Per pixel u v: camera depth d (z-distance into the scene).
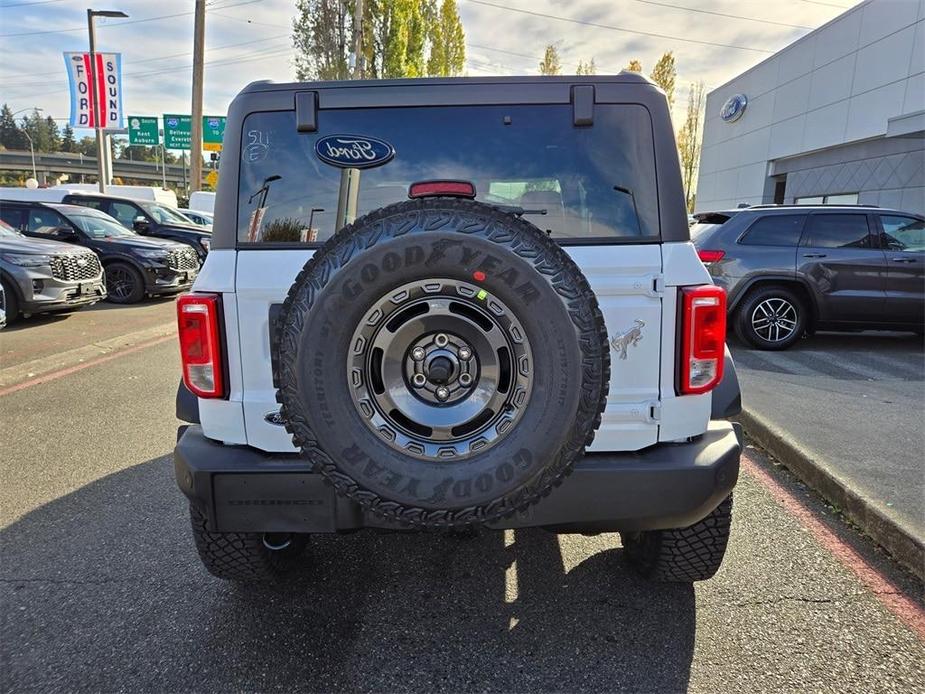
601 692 2.12
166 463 4.04
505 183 2.22
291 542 2.71
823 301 7.27
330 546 3.07
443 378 1.83
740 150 21.84
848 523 3.29
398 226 1.79
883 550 3.01
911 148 13.88
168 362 6.80
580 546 3.08
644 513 2.05
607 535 3.20
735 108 21.97
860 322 7.33
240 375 2.14
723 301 2.11
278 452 2.15
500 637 2.40
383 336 1.82
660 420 2.13
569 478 2.03
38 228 10.95
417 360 1.84
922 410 4.94
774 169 19.80
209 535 2.44
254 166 2.21
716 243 7.52
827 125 16.80
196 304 2.10
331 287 1.77
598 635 2.41
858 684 2.14
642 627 2.45
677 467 2.04
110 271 10.84
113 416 4.96
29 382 5.95
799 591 2.68
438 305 1.81
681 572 2.54
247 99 2.22
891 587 2.71
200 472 2.06
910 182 13.91
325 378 1.80
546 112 2.20
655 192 2.14
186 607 2.57
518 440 1.81
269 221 2.19
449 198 1.88
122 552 2.99
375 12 27.56
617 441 2.14
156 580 2.76
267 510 2.07
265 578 2.64
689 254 2.11
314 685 2.15
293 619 2.50
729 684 2.14
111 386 5.83
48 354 6.75
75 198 13.46
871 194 15.20
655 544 2.53
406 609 2.58
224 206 2.19
